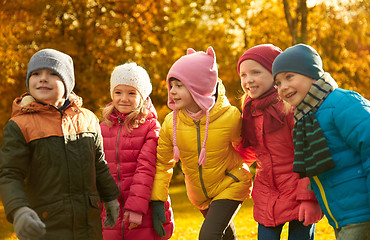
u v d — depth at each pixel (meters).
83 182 3.38
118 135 4.76
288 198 4.21
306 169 3.46
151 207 4.69
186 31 21.53
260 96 4.35
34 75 3.36
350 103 3.32
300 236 4.27
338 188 3.37
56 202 3.25
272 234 4.31
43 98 3.31
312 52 3.58
